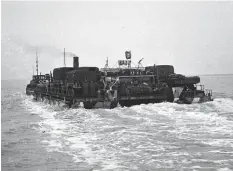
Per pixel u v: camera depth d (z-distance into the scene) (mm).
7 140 21828
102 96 40656
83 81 42938
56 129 25703
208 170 14664
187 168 15000
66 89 40875
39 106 48344
